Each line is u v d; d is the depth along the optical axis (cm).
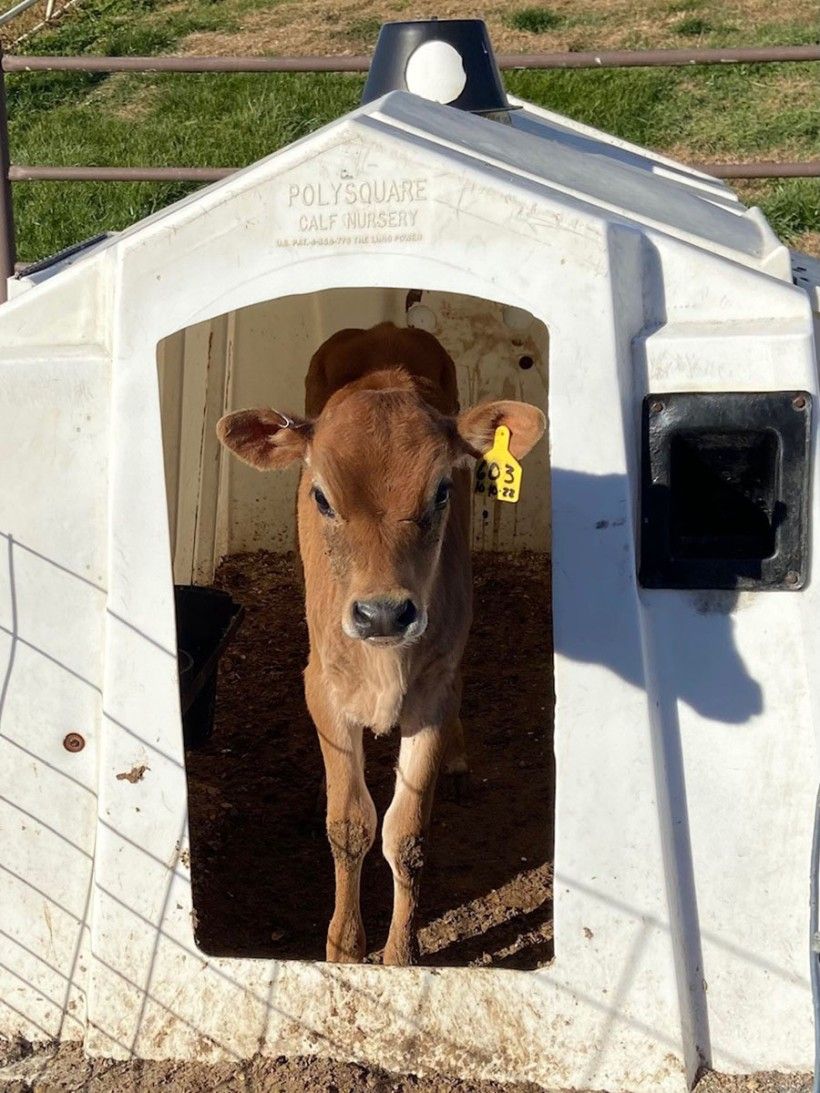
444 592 173
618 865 151
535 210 149
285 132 480
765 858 152
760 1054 152
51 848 162
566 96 500
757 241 190
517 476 162
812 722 150
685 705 153
